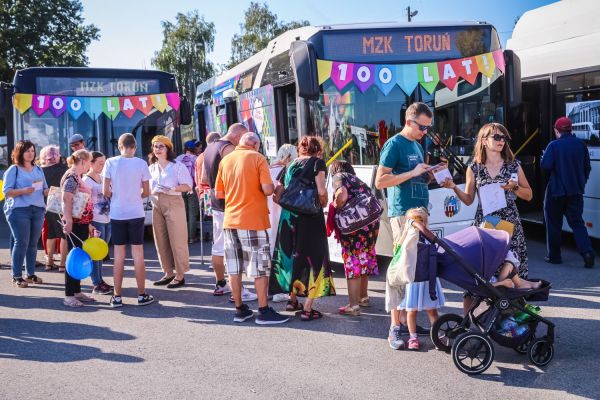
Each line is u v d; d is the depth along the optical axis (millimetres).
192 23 57188
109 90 11445
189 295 7449
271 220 7199
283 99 9297
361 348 5379
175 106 11680
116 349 5531
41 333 6047
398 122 7906
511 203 5508
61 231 8742
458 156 7844
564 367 4781
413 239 4996
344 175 6184
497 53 8148
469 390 4414
